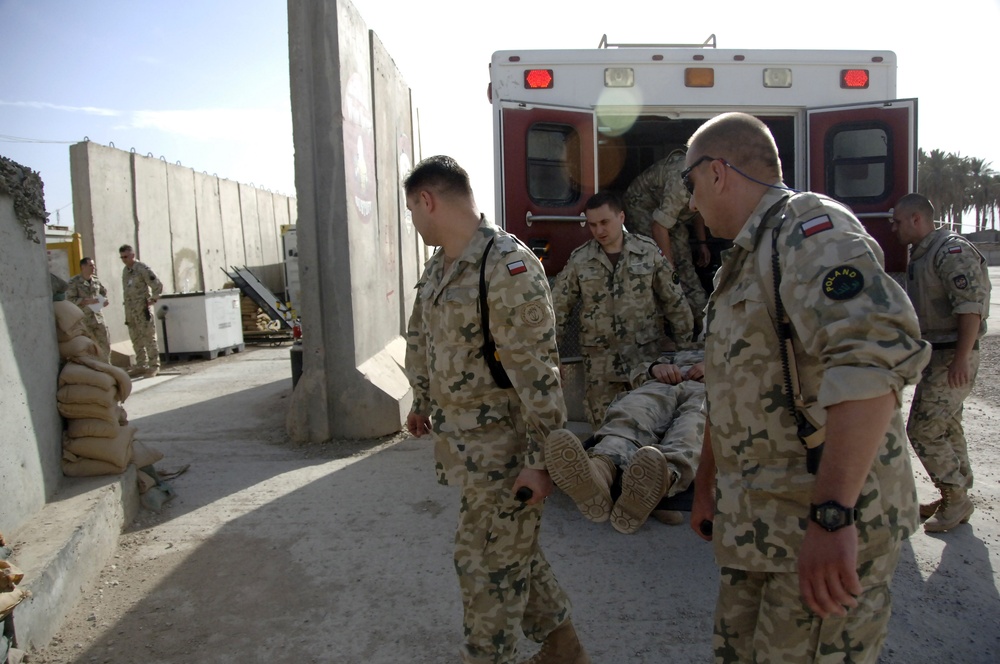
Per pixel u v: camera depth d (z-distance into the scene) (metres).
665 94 4.96
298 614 3.09
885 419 1.32
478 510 2.17
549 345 2.10
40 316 3.78
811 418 1.52
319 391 5.87
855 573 1.31
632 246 4.37
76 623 3.03
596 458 3.18
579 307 4.78
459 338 2.16
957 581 3.21
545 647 2.45
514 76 4.89
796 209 1.54
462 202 2.20
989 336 10.66
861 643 1.52
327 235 5.84
